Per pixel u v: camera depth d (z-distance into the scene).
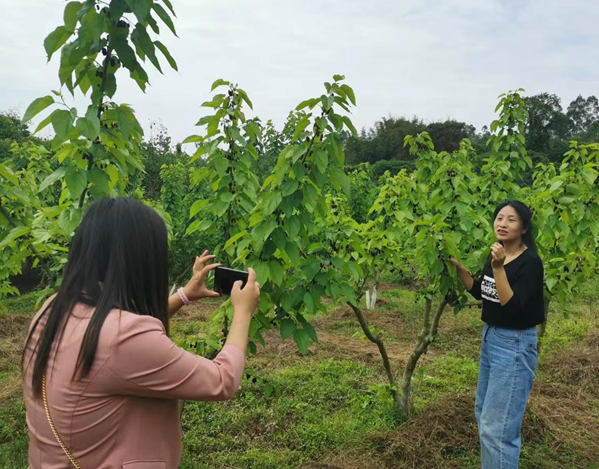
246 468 3.38
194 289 1.82
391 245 4.85
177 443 1.29
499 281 2.64
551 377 5.23
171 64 2.06
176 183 10.92
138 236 1.24
